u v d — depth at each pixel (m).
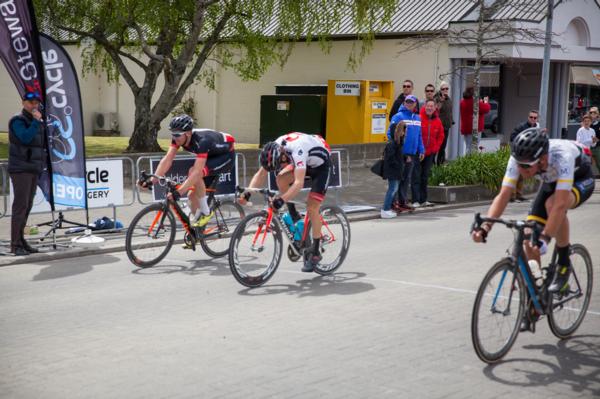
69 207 9.26
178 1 16.78
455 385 4.54
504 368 4.86
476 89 15.37
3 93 29.59
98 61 23.88
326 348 5.26
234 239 6.90
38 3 16.72
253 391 4.42
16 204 8.32
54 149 9.09
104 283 7.37
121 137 27.48
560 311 5.50
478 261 8.47
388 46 21.48
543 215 5.25
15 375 4.70
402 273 7.82
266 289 7.11
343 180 16.28
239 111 25.33
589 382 4.62
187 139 8.12
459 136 20.50
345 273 7.84
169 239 8.20
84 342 5.40
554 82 22.84
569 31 21.50
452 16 20.33
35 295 6.86
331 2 18.33
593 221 11.44
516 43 18.91
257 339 5.47
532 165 4.79
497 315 4.89
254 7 17.80
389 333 5.64
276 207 6.94
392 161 11.77
